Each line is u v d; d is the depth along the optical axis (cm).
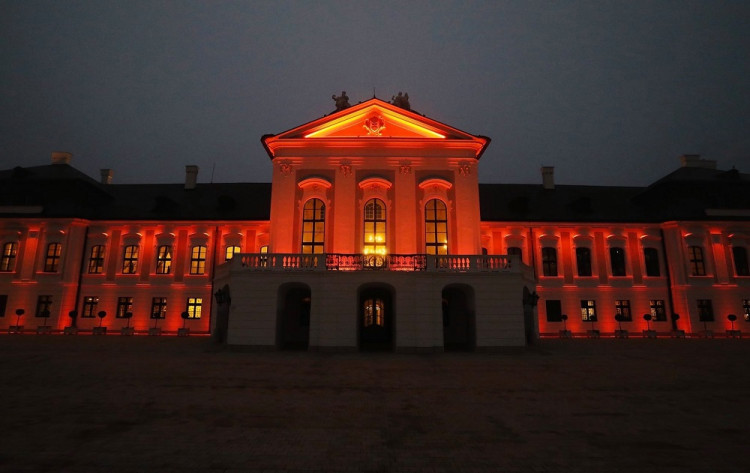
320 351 2153
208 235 3516
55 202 3569
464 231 2583
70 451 799
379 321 2686
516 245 3522
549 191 4038
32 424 957
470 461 770
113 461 754
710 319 3366
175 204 3703
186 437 883
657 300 3456
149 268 3469
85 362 1752
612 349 2350
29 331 3209
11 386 1329
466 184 2641
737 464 766
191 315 3406
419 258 2277
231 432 917
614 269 3500
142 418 1010
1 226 3434
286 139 2659
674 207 3594
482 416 1052
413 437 895
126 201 3834
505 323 2211
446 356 2034
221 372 1581
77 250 3450
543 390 1336
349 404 1155
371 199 2622
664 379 1510
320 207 2616
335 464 752
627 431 945
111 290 3434
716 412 1100
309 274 2228
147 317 3400
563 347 2452
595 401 1204
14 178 3606
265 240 3491
